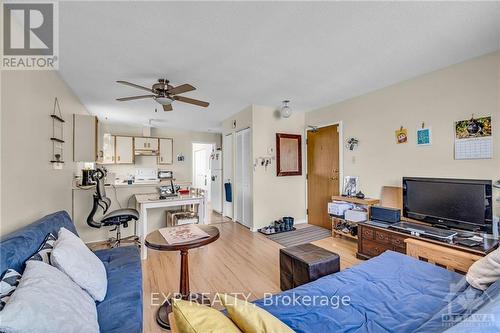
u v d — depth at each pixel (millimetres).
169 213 3863
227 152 5445
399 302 1262
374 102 3479
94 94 3570
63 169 2969
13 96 1746
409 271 1587
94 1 1608
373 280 1490
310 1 1630
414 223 2787
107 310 1312
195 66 2646
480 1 1637
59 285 1130
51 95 2551
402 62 2582
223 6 1671
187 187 4340
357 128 3734
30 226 1555
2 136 1593
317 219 4562
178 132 7012
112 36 2043
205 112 4859
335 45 2223
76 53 2326
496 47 2264
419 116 2936
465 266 1862
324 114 4355
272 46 2230
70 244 1481
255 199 4285
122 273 1751
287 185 4648
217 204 6223
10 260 1133
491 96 2348
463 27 1944
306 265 1925
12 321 825
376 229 2775
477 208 2240
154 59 2475
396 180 3189
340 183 3992
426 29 1971
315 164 4590
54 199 2613
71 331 943
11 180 1696
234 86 3307
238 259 2959
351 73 2877
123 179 6238
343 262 2881
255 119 4301
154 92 2887
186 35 2035
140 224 3197
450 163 2646
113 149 5961
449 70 2660
